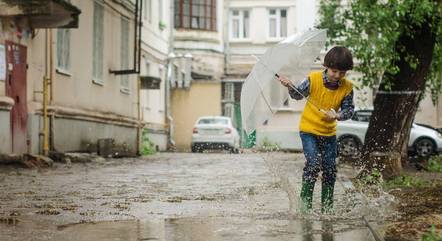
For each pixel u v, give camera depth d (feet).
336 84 21.75
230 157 78.69
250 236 17.53
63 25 55.16
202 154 92.48
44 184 35.60
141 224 19.92
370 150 41.01
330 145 22.35
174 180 39.50
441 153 81.92
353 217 21.20
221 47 136.15
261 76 22.31
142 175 44.14
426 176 43.27
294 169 50.34
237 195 29.30
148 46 104.68
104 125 75.46
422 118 110.63
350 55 21.38
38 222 20.47
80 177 41.37
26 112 54.75
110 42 79.41
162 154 92.89
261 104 22.77
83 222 20.47
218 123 104.06
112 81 80.02
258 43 142.92
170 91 126.72
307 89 21.91
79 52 67.41
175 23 129.18
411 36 41.39
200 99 127.95
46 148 56.95
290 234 17.81
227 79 131.13
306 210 22.38
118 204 25.73
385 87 41.39
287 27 142.92
